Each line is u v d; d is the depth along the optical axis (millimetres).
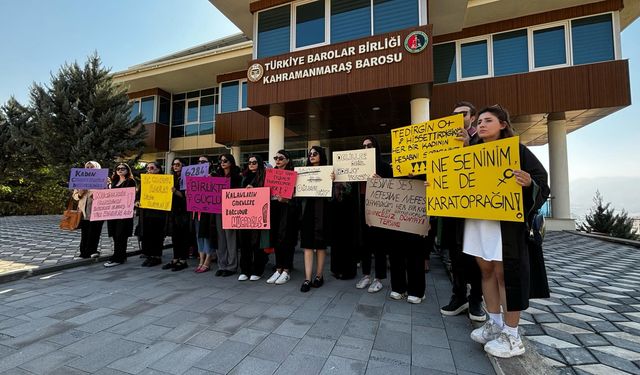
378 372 2041
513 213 2002
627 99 8219
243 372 2053
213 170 5039
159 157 17156
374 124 10438
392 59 7172
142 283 4148
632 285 4039
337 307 3215
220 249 4574
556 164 9664
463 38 10109
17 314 3070
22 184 15320
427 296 3559
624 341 2432
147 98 15797
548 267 5156
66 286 4016
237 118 13031
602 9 8766
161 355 2279
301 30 8445
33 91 12672
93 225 5578
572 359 2156
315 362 2168
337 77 7707
